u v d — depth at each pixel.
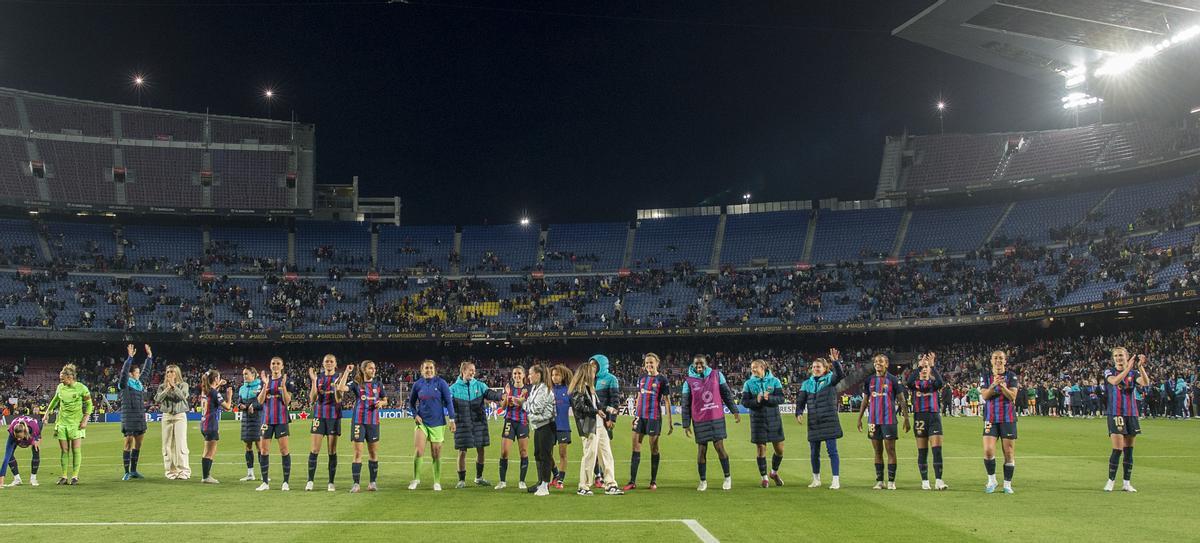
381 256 73.75
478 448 16.70
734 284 69.38
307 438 31.97
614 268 72.88
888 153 74.19
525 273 72.56
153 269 67.06
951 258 66.38
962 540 10.18
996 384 14.59
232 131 73.19
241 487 16.14
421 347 69.62
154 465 21.33
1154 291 50.59
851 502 13.38
